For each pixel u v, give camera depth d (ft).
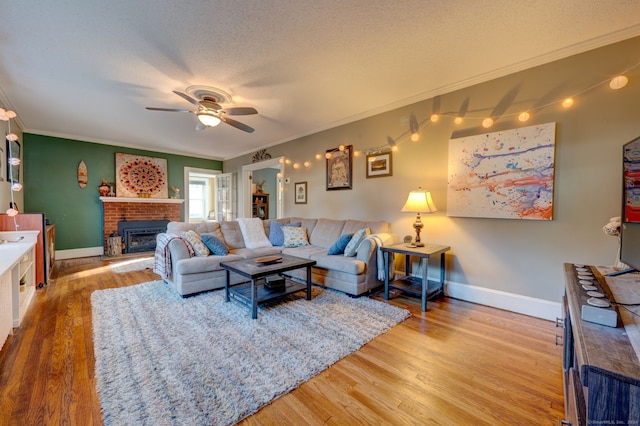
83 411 4.57
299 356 6.24
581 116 7.75
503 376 5.64
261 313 8.63
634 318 3.17
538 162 8.40
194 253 11.03
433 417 4.56
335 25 6.68
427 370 5.83
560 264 8.18
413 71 8.97
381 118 12.42
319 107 12.12
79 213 17.85
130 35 7.00
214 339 6.97
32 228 11.34
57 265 15.40
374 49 7.71
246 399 4.88
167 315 8.43
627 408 2.20
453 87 10.02
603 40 7.29
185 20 6.46
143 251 19.88
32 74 9.00
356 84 9.87
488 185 9.36
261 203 26.58
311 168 15.96
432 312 8.91
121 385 5.19
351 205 13.91
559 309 8.18
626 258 4.76
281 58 8.11
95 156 18.37
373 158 12.80
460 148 9.96
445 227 10.48
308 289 9.88
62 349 6.48
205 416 4.48
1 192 11.53
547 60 8.16
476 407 4.78
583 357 2.39
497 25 6.73
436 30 6.91
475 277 9.78
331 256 11.31
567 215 8.03
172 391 5.06
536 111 8.45
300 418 4.52
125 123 14.42
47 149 16.66
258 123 14.44
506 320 8.32
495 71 8.96
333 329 7.56
